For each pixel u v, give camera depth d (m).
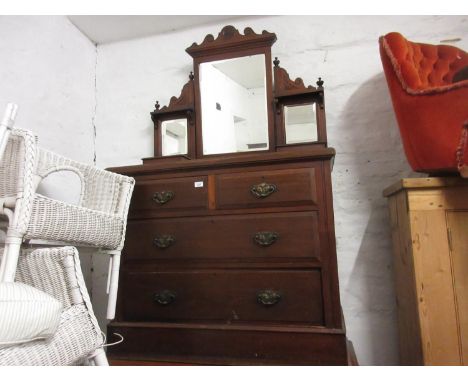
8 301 0.60
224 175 1.11
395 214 1.21
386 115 1.48
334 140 1.52
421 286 1.00
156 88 1.75
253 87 1.48
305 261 1.01
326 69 1.57
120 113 1.77
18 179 0.82
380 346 1.38
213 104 1.52
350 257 1.44
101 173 1.11
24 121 1.33
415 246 1.01
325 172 1.03
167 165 1.15
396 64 1.12
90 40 1.81
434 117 1.03
